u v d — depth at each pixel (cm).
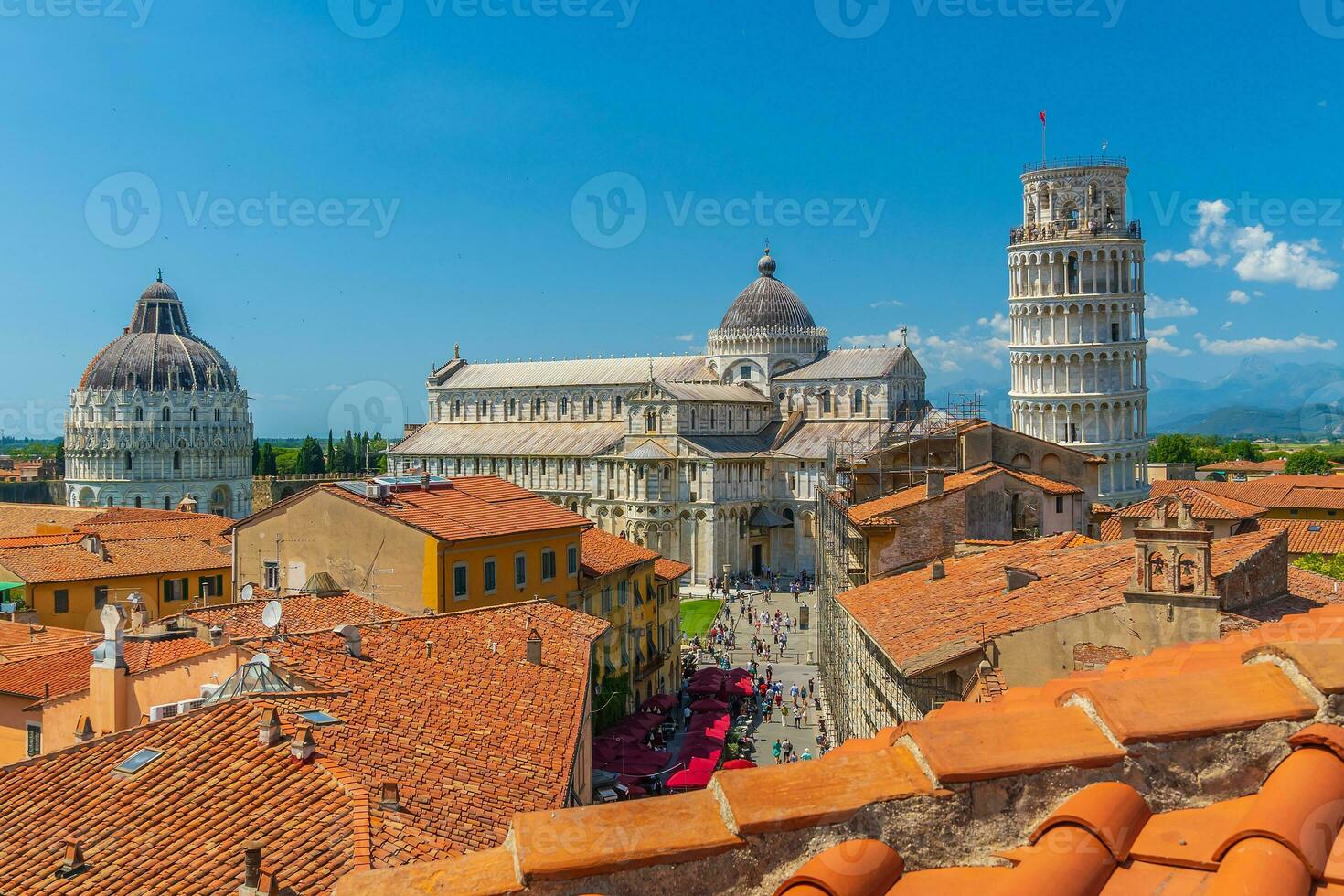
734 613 18912
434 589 8025
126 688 4947
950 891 1130
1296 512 15312
